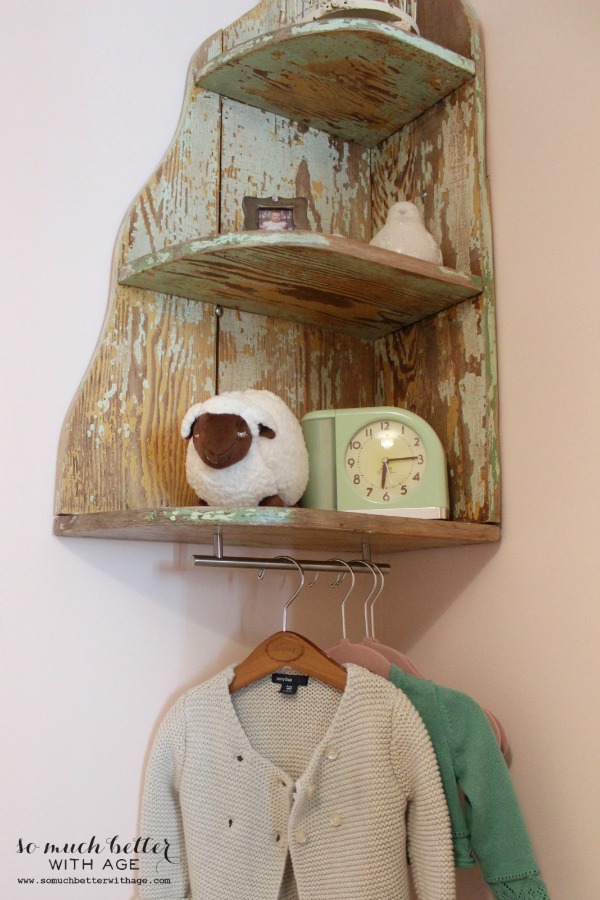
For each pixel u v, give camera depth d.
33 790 1.02
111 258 1.15
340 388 1.32
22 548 1.04
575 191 1.05
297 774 1.01
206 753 1.01
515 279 1.13
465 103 1.22
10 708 1.01
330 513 0.94
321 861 0.96
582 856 0.96
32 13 1.14
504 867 0.95
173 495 1.14
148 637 1.12
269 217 1.13
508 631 1.09
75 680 1.06
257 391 1.07
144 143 1.20
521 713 1.06
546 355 1.07
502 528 1.11
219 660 1.18
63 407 1.09
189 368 1.18
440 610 1.21
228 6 1.31
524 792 1.04
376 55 1.14
